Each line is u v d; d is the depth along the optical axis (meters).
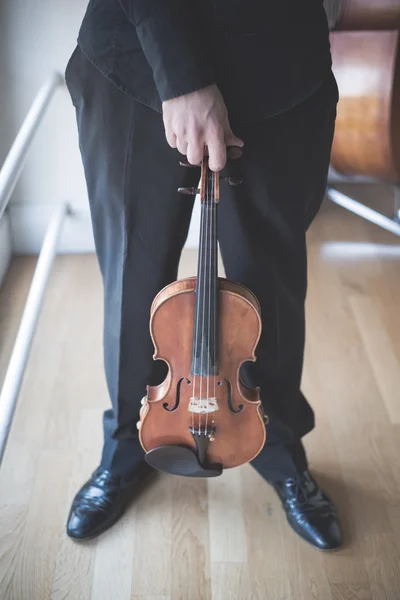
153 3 0.88
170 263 1.18
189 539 1.36
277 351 1.25
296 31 0.98
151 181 1.09
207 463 1.25
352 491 1.46
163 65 0.91
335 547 1.33
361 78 1.92
